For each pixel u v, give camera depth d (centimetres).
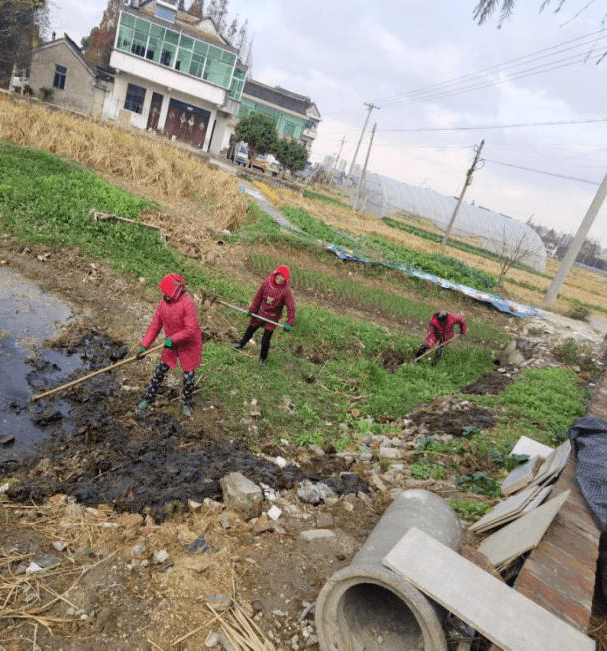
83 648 338
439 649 320
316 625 357
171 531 467
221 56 4122
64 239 1114
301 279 1577
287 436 726
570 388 1031
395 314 1578
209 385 771
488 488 623
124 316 918
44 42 3931
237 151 4838
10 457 529
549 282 3712
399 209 4469
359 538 515
